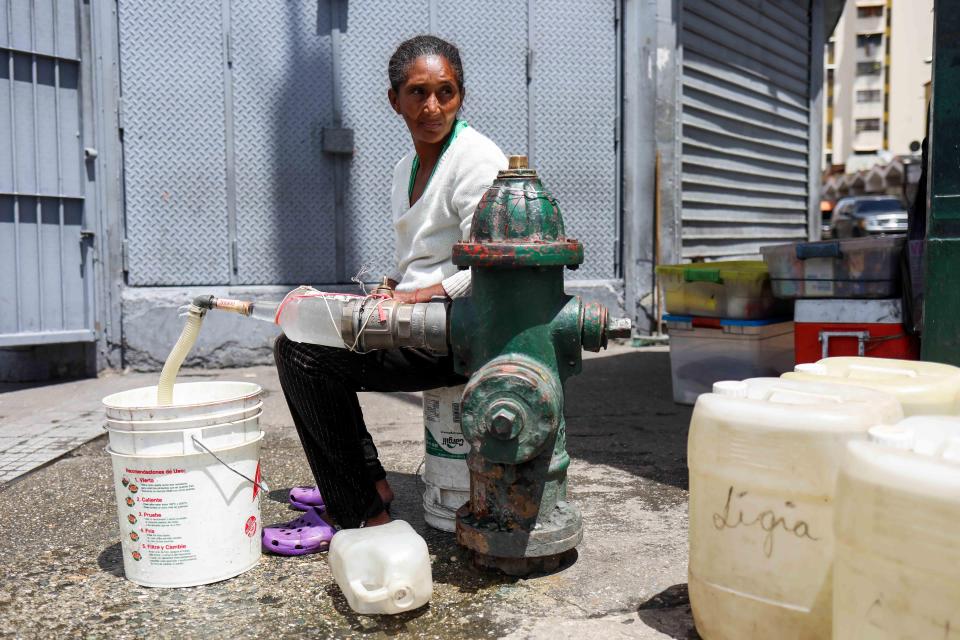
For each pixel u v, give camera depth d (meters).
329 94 6.32
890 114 48.59
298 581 2.47
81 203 5.76
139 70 5.86
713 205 8.59
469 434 2.27
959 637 1.38
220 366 6.16
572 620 2.18
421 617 2.21
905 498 1.43
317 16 6.25
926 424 1.66
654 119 7.38
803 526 1.76
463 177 2.60
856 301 3.84
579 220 7.21
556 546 2.39
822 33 10.73
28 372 5.82
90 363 5.90
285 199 6.29
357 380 2.61
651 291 7.51
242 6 6.05
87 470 3.71
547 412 2.23
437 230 2.71
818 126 10.91
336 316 2.43
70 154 5.67
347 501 2.71
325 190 6.39
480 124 6.81
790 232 10.59
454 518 2.79
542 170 7.02
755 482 1.81
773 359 4.77
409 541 2.22
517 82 6.87
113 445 2.42
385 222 6.54
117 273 5.93
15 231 5.46
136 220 5.96
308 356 2.57
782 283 4.07
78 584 2.47
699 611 1.96
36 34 5.44
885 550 1.47
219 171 6.11
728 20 8.58
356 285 6.50
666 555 2.62
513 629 2.13
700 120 8.18
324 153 6.36
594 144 7.19
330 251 6.45
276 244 6.29
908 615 1.44
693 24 7.94
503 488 2.38
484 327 2.33
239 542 2.50
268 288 6.27
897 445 1.54
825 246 3.85
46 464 3.80
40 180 5.54
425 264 2.75
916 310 3.67
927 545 1.41
